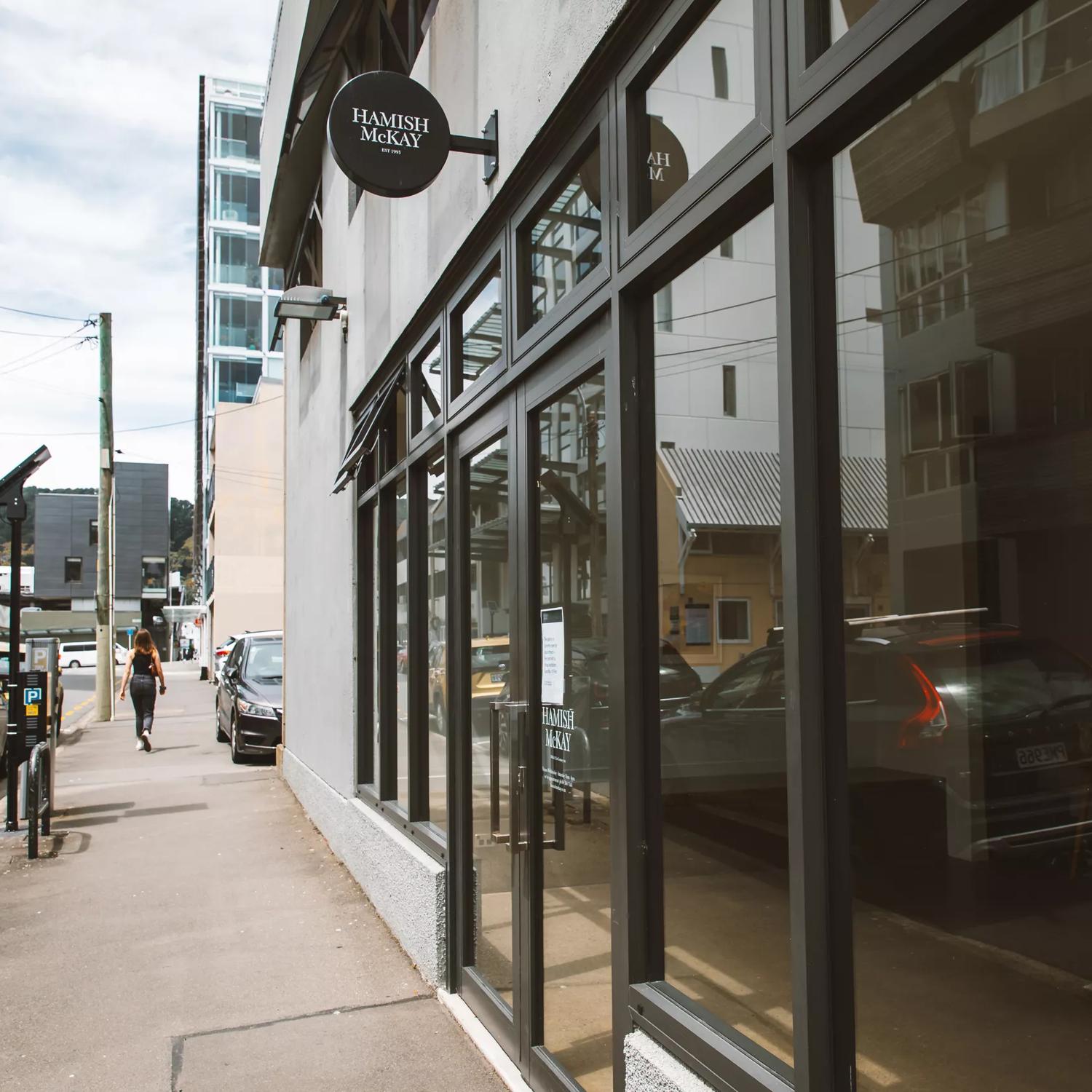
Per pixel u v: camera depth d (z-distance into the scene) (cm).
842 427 246
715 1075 240
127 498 6266
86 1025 446
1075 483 378
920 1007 228
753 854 249
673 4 268
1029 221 285
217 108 5631
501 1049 396
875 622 289
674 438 277
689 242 259
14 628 913
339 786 769
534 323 385
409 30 575
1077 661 408
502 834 385
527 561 380
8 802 898
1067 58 227
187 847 814
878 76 188
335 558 795
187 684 3969
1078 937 268
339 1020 440
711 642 260
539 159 367
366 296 683
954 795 320
